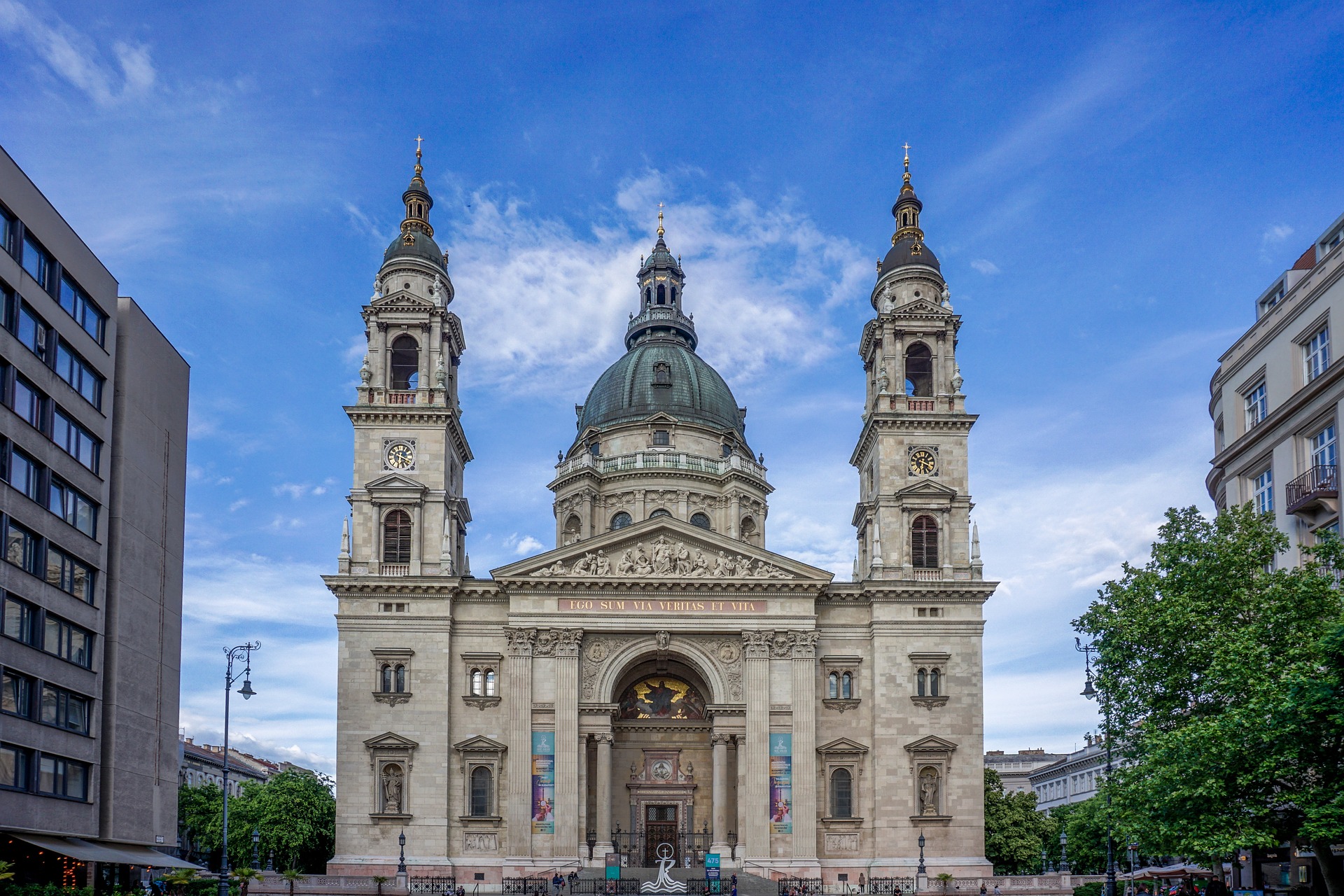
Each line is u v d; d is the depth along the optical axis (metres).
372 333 107.12
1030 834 127.81
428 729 98.06
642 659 102.56
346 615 99.50
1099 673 64.00
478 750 98.06
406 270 109.31
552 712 98.06
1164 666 59.91
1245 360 72.88
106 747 72.56
